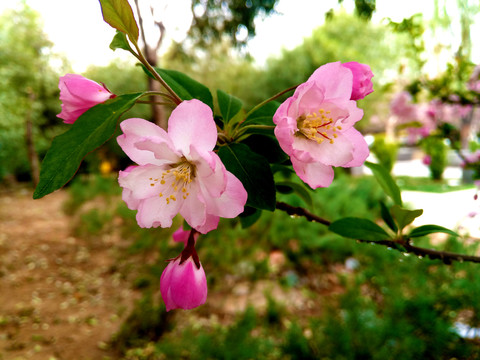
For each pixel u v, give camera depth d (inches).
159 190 31.4
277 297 178.1
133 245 239.6
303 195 50.4
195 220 29.8
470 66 95.0
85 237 291.7
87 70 621.0
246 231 220.8
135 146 29.3
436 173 444.8
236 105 42.3
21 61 582.2
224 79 723.4
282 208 46.6
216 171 27.9
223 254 199.9
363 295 138.7
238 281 195.6
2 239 299.7
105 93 35.3
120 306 190.9
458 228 136.8
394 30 69.1
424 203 313.0
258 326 148.3
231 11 358.9
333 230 45.5
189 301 33.5
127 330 155.9
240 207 28.5
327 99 30.9
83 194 351.9
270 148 36.6
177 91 39.6
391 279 127.6
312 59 584.1
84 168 595.2
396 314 111.5
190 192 30.6
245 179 29.7
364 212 246.2
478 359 98.3
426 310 107.8
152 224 31.3
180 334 153.7
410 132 118.0
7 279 228.1
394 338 105.0
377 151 475.2
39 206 434.0
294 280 192.7
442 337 99.7
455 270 122.5
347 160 30.5
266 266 194.1
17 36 596.4
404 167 642.2
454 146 93.6
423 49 87.9
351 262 195.2
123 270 230.2
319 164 31.0
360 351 103.7
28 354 152.4
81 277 229.8
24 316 184.1
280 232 213.6
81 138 28.2
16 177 641.6
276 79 664.4
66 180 27.0
